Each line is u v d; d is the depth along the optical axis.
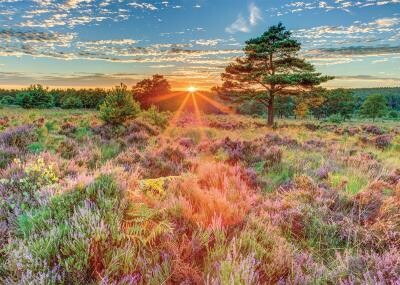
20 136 9.89
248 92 35.91
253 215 4.14
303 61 34.16
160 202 4.08
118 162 8.45
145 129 16.78
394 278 2.84
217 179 5.76
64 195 3.93
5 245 3.13
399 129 30.30
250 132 21.58
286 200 5.10
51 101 86.19
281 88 34.19
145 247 3.17
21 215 3.63
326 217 4.61
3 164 7.21
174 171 8.00
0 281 2.57
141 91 81.38
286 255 3.20
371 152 11.63
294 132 22.67
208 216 3.88
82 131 14.29
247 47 33.81
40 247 2.93
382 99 99.25
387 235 3.82
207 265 2.97
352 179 6.66
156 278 2.67
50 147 10.05
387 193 5.59
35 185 4.74
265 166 8.72
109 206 3.60
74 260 2.80
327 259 3.65
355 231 4.00
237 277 2.56
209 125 27.17
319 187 6.03
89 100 119.38
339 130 26.36
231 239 3.57
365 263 3.19
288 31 34.06
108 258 2.86
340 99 110.69
